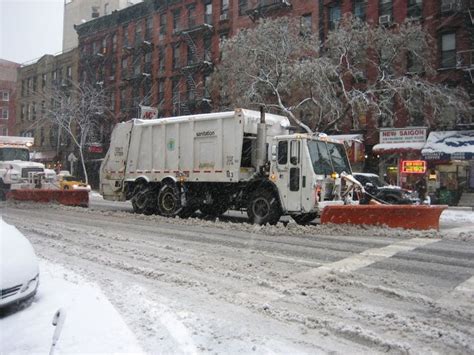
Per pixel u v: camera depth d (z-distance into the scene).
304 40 25.95
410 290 6.26
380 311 5.39
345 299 5.87
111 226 12.87
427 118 25.69
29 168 21.92
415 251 9.06
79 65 55.84
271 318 5.17
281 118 14.44
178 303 5.62
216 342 4.41
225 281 6.75
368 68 27.67
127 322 4.88
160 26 46.00
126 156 17.09
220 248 9.37
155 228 12.54
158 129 16.02
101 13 61.19
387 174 28.53
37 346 4.20
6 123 83.25
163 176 15.76
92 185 50.22
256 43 25.17
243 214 18.06
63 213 16.44
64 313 3.78
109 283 6.51
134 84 48.00
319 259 8.28
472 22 26.38
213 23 40.53
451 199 25.12
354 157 28.28
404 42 24.59
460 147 24.06
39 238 10.56
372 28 26.25
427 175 26.06
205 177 14.48
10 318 5.04
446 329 4.84
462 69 26.28
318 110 24.72
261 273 7.20
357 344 4.47
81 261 8.10
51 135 57.16
